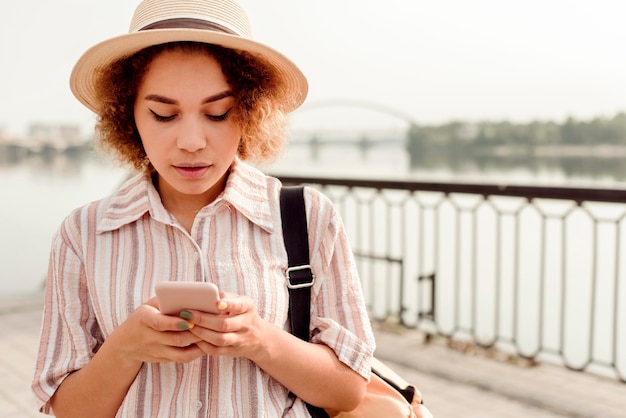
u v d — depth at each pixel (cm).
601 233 809
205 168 130
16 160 1833
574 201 387
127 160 150
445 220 931
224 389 130
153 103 127
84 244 139
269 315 135
